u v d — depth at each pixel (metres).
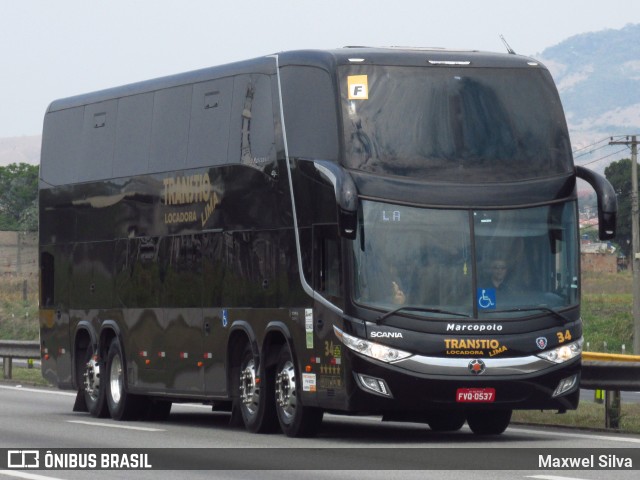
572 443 27.53
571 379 27.92
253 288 31.00
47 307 41.47
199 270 33.41
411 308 27.28
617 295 124.88
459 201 27.73
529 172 28.30
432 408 27.31
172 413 40.34
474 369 27.28
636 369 30.55
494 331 27.44
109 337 38.31
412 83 28.30
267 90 30.67
